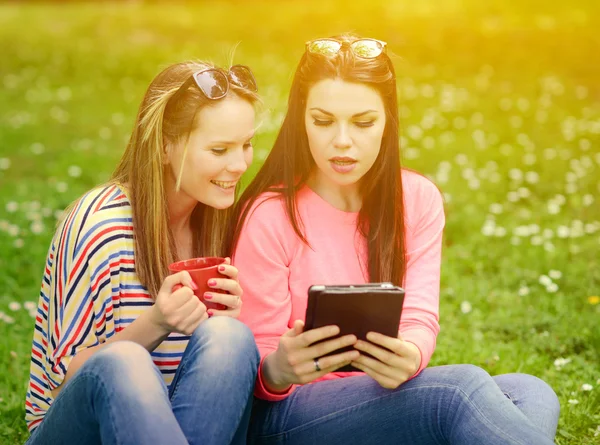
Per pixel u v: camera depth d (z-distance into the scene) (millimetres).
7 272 5191
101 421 2137
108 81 13438
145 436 2072
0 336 4188
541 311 4676
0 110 11180
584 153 8852
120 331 2482
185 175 2578
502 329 4457
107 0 25578
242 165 2568
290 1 22703
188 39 17297
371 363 2357
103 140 9602
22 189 7152
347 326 2320
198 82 2496
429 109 10906
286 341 2346
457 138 9430
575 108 11391
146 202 2557
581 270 5359
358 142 2596
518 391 2629
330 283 2725
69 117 10828
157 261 2561
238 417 2273
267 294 2674
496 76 13656
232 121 2512
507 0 20703
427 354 2557
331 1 21797
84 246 2510
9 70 14109
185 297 2355
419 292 2766
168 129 2549
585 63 14664
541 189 7387
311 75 2611
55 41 16641
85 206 2562
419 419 2383
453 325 4480
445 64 14586
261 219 2707
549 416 2535
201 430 2203
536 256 5594
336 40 2646
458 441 2301
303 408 2514
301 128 2729
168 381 2658
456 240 6043
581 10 20234
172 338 2645
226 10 21625
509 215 6633
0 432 3318
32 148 8938
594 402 3521
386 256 2754
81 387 2180
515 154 8641
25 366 3916
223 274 2412
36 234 5809
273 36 17391
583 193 7277
